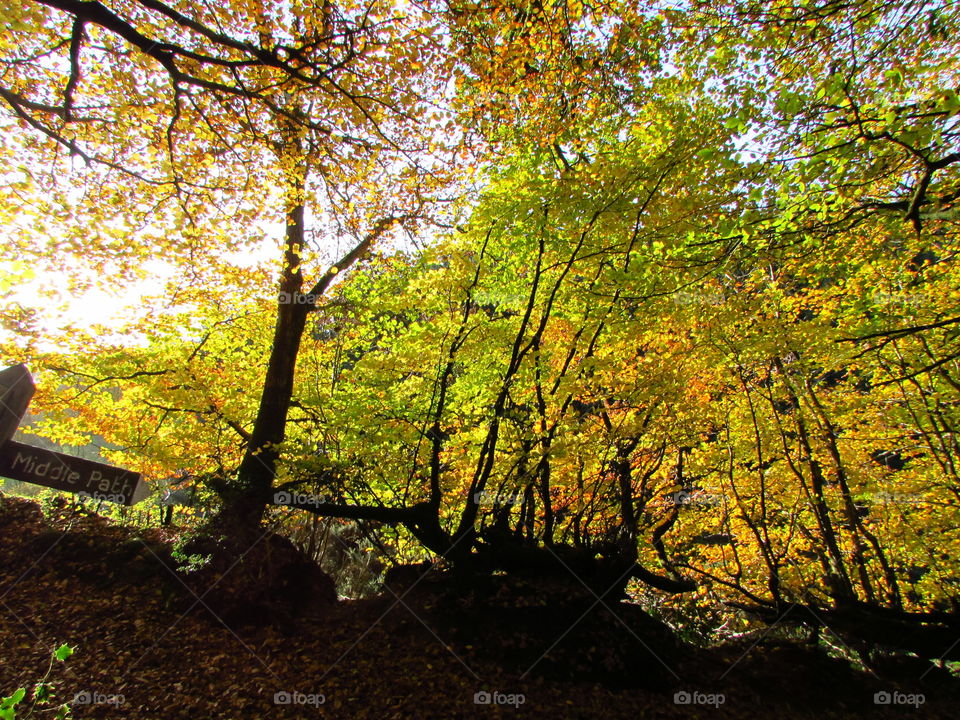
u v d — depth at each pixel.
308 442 8.99
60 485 7.70
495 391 8.08
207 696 5.10
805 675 6.70
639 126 7.28
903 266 7.91
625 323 7.24
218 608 6.43
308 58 6.44
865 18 5.81
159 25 6.68
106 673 5.18
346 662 6.00
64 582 6.49
